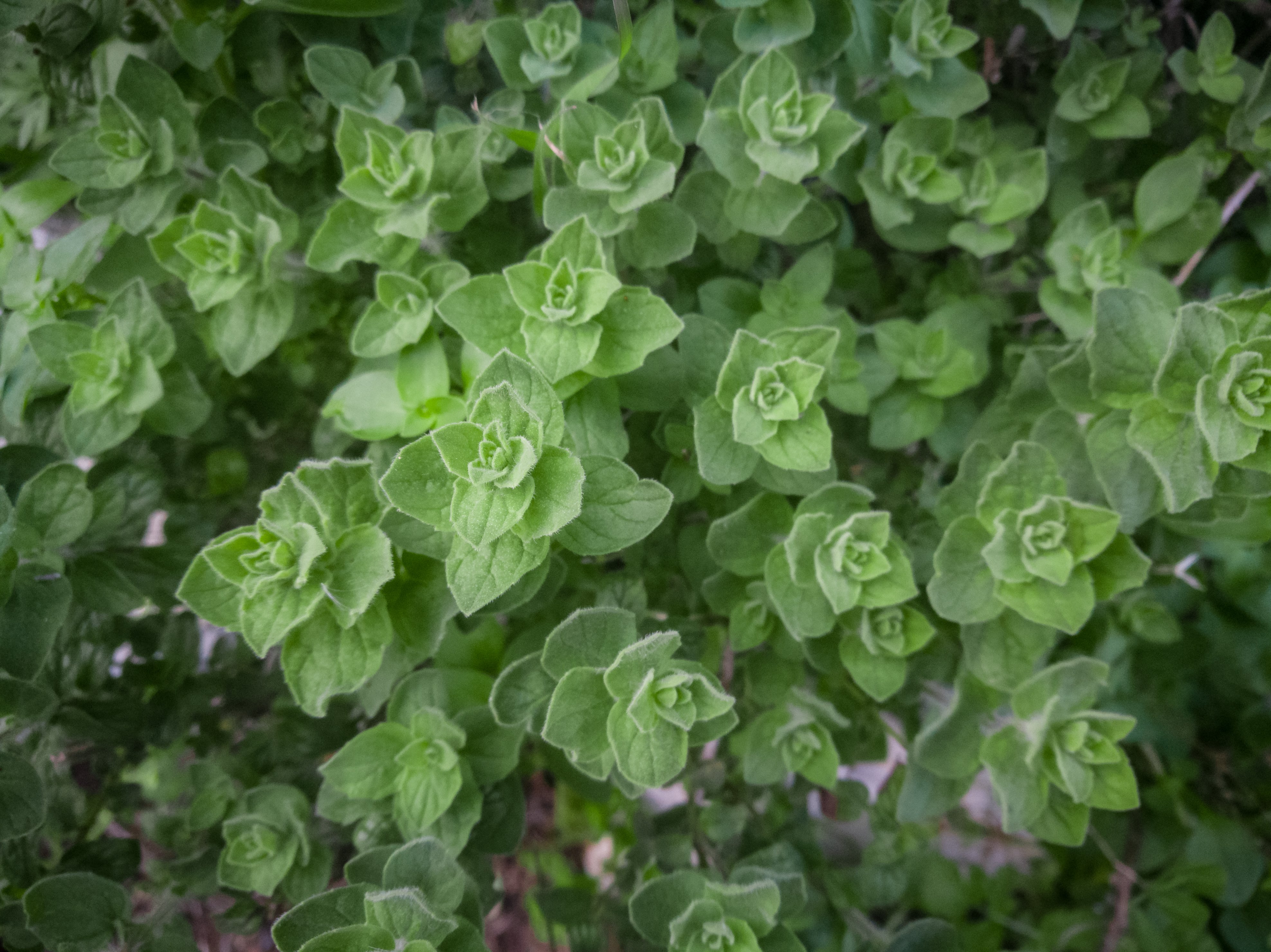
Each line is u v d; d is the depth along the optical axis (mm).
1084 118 212
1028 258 231
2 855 190
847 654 184
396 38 209
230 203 189
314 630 152
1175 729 248
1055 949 245
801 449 168
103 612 195
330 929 153
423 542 152
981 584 177
